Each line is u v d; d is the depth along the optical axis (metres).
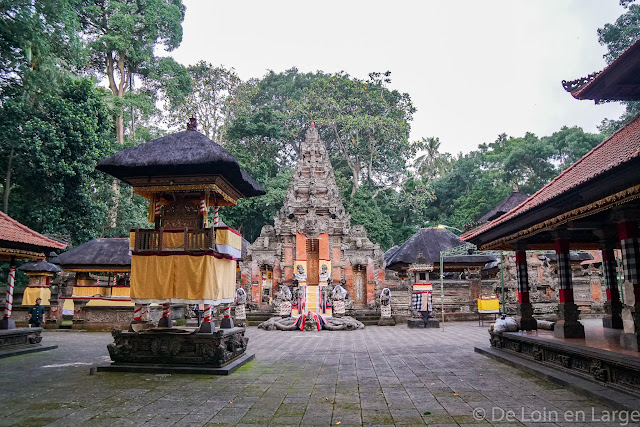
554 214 9.63
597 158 9.73
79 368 10.83
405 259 27.66
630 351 7.88
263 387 8.55
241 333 12.40
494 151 63.88
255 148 49.03
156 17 38.91
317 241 30.00
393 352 13.51
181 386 8.70
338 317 25.20
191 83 44.44
